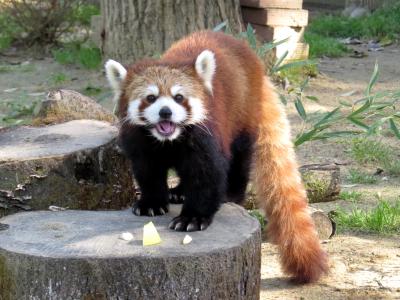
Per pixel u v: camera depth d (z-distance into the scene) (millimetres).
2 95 14094
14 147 7242
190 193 5992
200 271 5168
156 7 14156
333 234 8031
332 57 17906
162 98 6012
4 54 17641
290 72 14617
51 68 16234
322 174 8766
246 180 7445
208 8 14117
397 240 7977
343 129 12102
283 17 14445
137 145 6250
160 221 6082
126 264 5078
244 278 5488
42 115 8648
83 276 5094
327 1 23812
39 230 5730
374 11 22125
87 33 17828
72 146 7164
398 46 19453
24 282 5219
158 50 14258
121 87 6340
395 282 6922
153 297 5125
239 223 5914
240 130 6965
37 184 6824
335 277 7051
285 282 6965
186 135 6035
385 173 10328
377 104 8781
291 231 6797
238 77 6875
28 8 17594
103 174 7195
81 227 5832
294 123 12281
